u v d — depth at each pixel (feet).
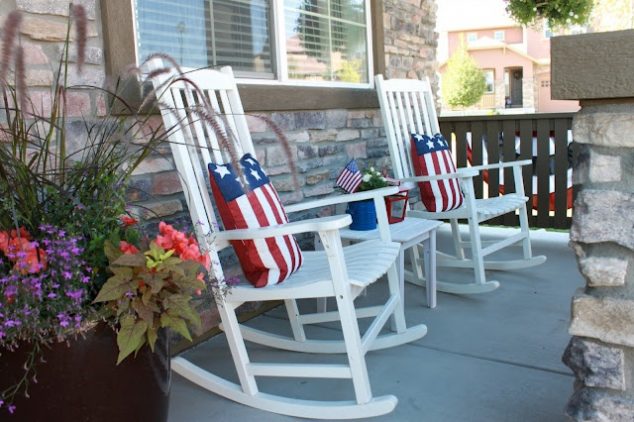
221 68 8.45
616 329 4.67
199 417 6.59
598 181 4.72
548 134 14.52
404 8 14.26
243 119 8.39
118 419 5.06
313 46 11.47
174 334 8.22
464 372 7.43
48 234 4.99
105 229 5.50
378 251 7.55
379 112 13.33
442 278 11.59
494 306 9.84
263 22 10.15
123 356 4.84
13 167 5.02
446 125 15.94
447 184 10.78
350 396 6.98
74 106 7.00
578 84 4.56
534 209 15.25
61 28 6.84
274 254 6.76
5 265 4.91
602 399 4.79
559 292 10.45
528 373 7.34
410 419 6.36
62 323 4.57
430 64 15.70
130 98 7.56
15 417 4.82
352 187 9.59
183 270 5.14
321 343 8.14
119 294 4.84
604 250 4.75
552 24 19.79
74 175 5.27
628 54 4.35
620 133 4.57
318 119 11.30
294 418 6.54
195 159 7.34
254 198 6.98
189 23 8.81
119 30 7.47
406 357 7.93
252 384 6.84
